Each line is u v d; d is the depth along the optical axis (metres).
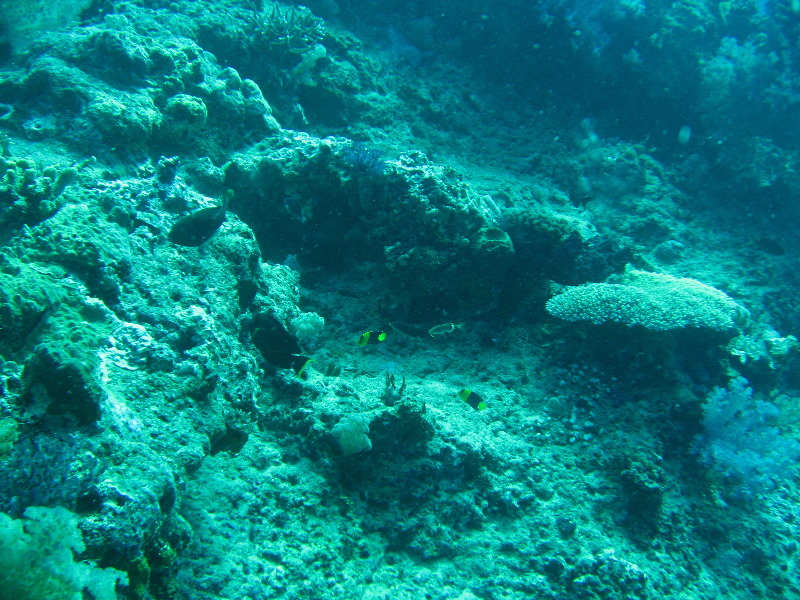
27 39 5.82
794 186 9.80
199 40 7.29
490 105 10.70
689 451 5.01
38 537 1.95
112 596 2.04
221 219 4.28
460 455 4.21
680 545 4.29
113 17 6.23
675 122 10.63
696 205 9.84
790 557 4.57
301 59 8.41
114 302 3.42
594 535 4.08
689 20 10.27
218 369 3.61
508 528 4.05
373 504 3.93
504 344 5.93
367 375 5.12
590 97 11.03
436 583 3.57
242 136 6.40
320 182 5.99
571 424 4.99
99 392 2.51
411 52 10.88
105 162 4.75
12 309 2.50
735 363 6.55
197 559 3.02
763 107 10.06
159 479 2.53
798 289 8.46
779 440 5.36
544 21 10.89
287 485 3.67
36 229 3.29
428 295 5.90
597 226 8.87
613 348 5.67
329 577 3.30
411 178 5.87
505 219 6.34
